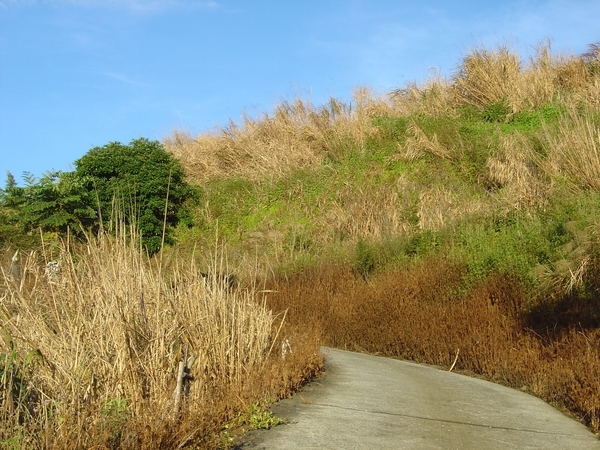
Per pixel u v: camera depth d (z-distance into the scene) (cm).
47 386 565
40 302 648
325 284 1692
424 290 1474
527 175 1800
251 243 2166
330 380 955
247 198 2428
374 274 1686
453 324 1296
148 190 2192
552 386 939
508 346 1144
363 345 1455
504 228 1570
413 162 2252
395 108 2683
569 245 1254
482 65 2472
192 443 584
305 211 2275
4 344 584
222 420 673
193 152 2839
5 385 524
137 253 718
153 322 694
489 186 1978
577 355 991
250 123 2834
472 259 1459
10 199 1414
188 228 2344
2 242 1245
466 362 1207
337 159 2456
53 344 598
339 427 684
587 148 1661
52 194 1407
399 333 1385
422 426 709
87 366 598
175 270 853
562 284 1220
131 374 626
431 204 1909
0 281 690
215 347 781
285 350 936
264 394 767
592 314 1115
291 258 1905
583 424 789
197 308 783
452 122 2320
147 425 555
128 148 2258
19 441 493
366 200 2100
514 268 1340
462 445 648
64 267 676
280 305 1591
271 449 602
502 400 893
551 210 1452
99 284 662
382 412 760
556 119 2088
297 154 2548
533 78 2372
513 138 2030
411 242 1714
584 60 2456
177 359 688
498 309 1266
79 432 511
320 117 2712
